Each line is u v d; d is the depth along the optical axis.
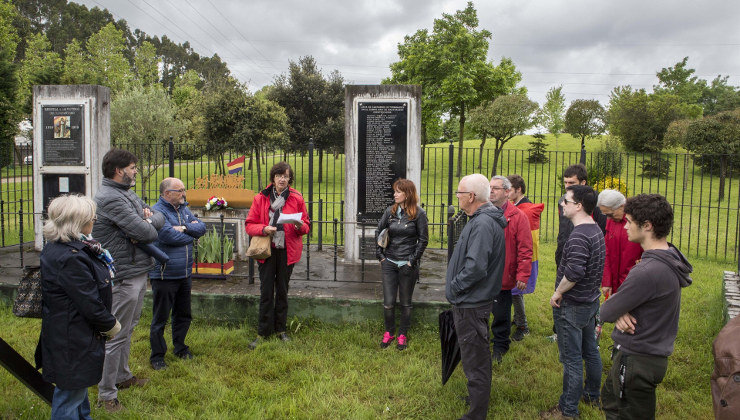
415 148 6.35
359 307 5.00
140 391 3.62
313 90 21.59
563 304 3.34
